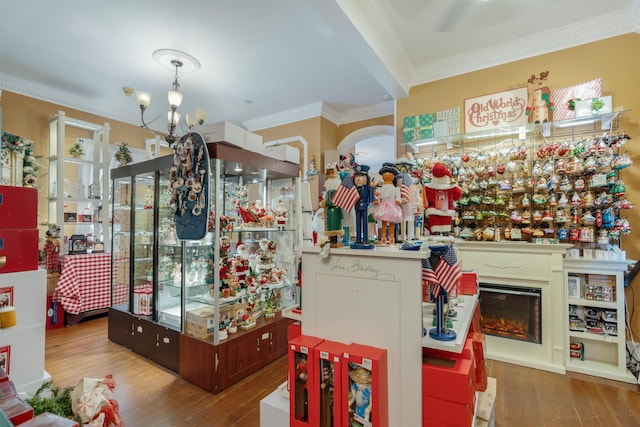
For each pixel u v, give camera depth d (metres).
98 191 4.25
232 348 2.34
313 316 1.41
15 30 2.84
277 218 3.10
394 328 1.21
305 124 4.91
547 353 2.64
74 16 2.65
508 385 2.35
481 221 3.21
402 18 2.71
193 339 2.35
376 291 1.25
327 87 4.12
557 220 2.78
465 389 1.09
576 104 2.72
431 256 1.21
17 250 1.89
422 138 3.43
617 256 2.49
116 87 4.06
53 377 2.42
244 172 2.94
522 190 2.95
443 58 3.38
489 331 2.88
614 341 2.50
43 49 3.17
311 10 2.58
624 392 2.24
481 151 3.27
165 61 3.40
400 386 1.19
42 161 4.04
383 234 1.51
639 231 2.60
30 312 1.93
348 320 1.31
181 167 2.44
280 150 3.04
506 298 2.86
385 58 2.97
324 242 1.46
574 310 2.73
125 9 2.56
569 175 2.84
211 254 2.41
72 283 3.63
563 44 2.90
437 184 1.72
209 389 2.23
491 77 3.23
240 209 2.79
